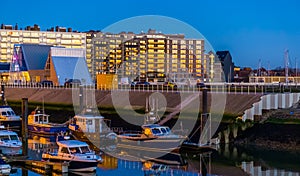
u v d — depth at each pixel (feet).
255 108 217.97
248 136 211.61
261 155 186.29
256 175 154.92
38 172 161.89
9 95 377.30
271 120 215.10
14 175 157.07
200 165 170.19
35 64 476.54
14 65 501.56
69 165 161.89
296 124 207.51
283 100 227.40
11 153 188.75
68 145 165.07
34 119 253.85
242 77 557.33
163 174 157.28
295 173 157.28
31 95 358.64
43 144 215.51
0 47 652.48
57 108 313.12
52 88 353.72
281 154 188.03
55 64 428.56
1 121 266.57
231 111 217.36
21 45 489.67
